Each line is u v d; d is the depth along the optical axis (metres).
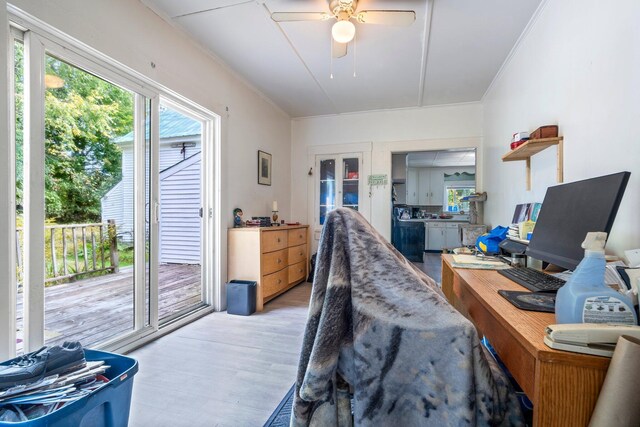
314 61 2.99
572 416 0.60
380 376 0.69
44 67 1.62
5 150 1.42
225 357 2.06
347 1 1.96
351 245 0.76
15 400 1.05
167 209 5.43
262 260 3.11
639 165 1.19
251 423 1.43
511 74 2.81
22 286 1.55
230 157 3.21
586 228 1.02
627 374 0.54
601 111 1.43
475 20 2.31
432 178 8.43
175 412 1.51
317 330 0.74
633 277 0.82
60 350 1.25
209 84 2.85
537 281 1.15
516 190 2.63
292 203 4.82
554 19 1.93
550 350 0.62
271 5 2.19
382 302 0.71
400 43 2.64
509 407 0.77
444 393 0.66
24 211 1.55
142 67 2.14
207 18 2.34
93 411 1.11
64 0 1.65
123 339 2.10
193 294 3.58
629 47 1.25
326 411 0.75
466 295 1.31
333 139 4.64
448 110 4.16
